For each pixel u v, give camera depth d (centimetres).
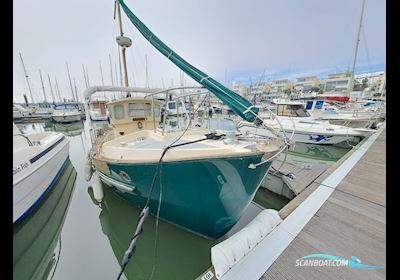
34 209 402
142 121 487
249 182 245
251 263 190
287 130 899
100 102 1535
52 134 673
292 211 279
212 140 286
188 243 306
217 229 278
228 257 186
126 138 378
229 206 255
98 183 454
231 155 212
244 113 218
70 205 486
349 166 480
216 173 220
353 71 1655
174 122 414
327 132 841
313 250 207
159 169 228
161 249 319
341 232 235
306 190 348
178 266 306
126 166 255
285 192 488
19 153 381
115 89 447
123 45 472
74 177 678
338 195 328
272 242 217
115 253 331
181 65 237
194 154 228
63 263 308
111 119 467
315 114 1156
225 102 223
